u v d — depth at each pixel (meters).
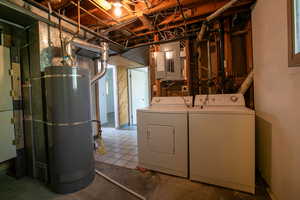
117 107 4.43
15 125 1.93
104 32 2.48
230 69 2.18
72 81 1.58
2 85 1.84
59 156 1.56
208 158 1.63
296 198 1.03
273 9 1.30
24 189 1.67
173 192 1.54
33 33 1.80
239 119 1.48
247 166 1.47
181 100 2.21
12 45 2.03
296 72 1.01
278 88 1.27
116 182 1.73
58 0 1.61
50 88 1.56
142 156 2.01
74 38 1.94
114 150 2.75
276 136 1.32
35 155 1.91
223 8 1.69
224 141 1.55
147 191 1.57
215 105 1.97
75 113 1.60
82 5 1.96
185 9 2.14
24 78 1.97
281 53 1.20
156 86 2.66
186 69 2.44
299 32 0.90
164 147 1.86
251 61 2.02
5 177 1.93
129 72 4.84
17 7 1.49
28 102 1.93
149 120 1.94
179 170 1.79
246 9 1.93
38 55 1.76
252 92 2.04
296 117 1.02
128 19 2.15
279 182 1.27
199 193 1.51
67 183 1.57
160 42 2.51
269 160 1.48
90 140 1.77
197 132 1.67
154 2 1.87
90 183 1.75
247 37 2.11
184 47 2.49
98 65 3.47
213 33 2.29
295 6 0.91
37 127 1.86
